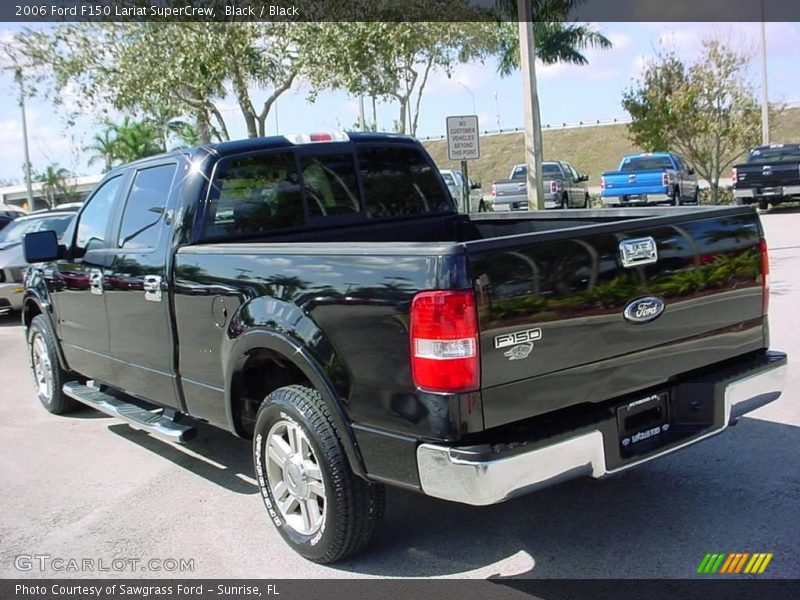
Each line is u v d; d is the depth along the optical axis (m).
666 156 23.47
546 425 3.29
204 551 4.12
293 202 5.11
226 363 4.23
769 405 5.78
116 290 5.24
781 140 48.47
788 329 7.93
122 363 5.39
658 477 4.66
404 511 4.44
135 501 4.86
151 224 5.00
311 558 3.90
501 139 71.94
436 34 15.41
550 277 3.26
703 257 3.79
